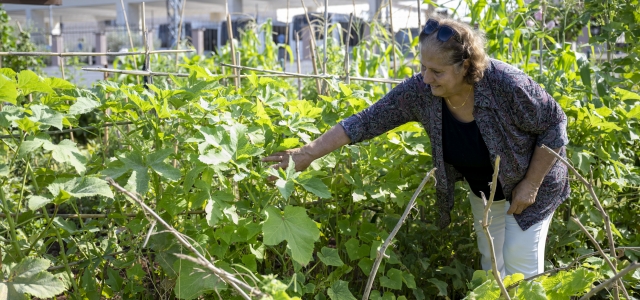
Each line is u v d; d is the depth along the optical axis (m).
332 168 3.20
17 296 2.03
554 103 2.62
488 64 2.57
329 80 3.52
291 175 2.36
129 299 2.68
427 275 3.25
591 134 3.43
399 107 2.80
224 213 2.32
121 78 6.92
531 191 2.70
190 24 18.61
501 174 2.71
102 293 2.81
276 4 19.48
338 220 3.14
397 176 3.01
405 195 3.11
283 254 2.88
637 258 3.38
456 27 2.43
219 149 2.35
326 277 2.99
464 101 2.65
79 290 2.66
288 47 6.08
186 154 2.69
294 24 15.62
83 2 20.17
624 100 3.57
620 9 3.99
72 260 2.99
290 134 2.76
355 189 2.88
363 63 5.55
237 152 2.36
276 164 2.65
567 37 7.68
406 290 3.27
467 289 3.33
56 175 2.64
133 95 2.44
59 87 2.44
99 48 17.97
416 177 3.25
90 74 16.17
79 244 2.79
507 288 1.97
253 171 2.37
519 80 2.54
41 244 2.71
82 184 2.22
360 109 3.16
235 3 18.72
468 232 3.63
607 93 3.79
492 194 1.79
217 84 2.89
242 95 2.99
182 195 2.49
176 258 2.45
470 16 4.39
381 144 3.15
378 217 3.46
